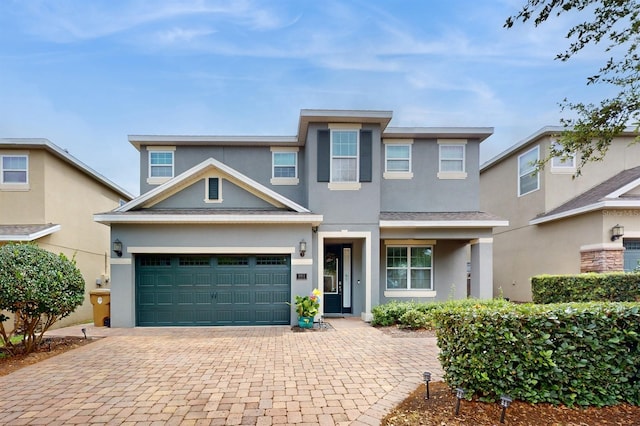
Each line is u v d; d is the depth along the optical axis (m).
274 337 8.80
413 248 13.44
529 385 4.05
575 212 11.82
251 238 10.84
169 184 11.34
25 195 12.64
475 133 13.12
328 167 11.88
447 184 13.36
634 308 4.10
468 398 4.21
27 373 6.02
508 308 4.34
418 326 9.62
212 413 4.36
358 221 11.80
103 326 10.77
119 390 5.17
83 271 15.02
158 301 10.72
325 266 13.29
